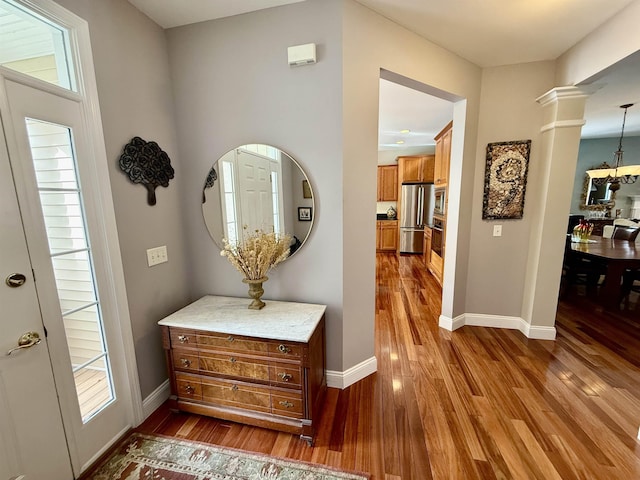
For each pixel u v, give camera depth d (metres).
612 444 1.61
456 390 2.07
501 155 2.76
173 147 2.05
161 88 1.94
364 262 2.09
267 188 1.98
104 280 1.58
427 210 6.59
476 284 3.04
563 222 2.57
